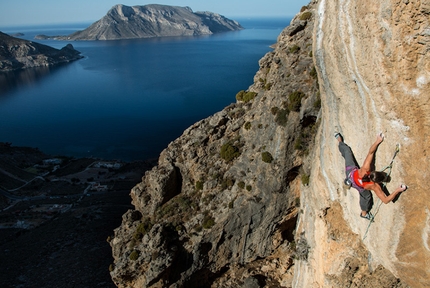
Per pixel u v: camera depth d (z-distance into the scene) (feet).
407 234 48.01
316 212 79.97
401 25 40.34
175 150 139.85
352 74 52.49
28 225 358.23
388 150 48.16
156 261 112.78
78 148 629.51
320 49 62.59
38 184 481.87
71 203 411.95
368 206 55.11
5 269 271.49
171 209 127.44
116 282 120.26
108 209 378.32
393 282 55.88
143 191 136.56
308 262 87.66
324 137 74.23
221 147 131.23
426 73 40.09
